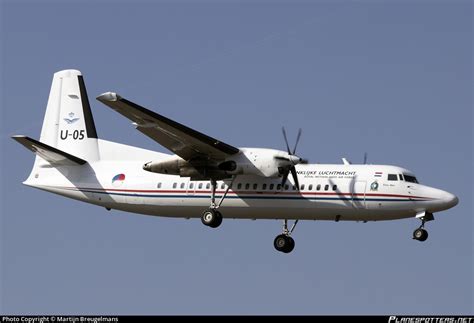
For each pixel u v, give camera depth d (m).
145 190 97.50
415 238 91.00
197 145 89.38
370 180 90.69
